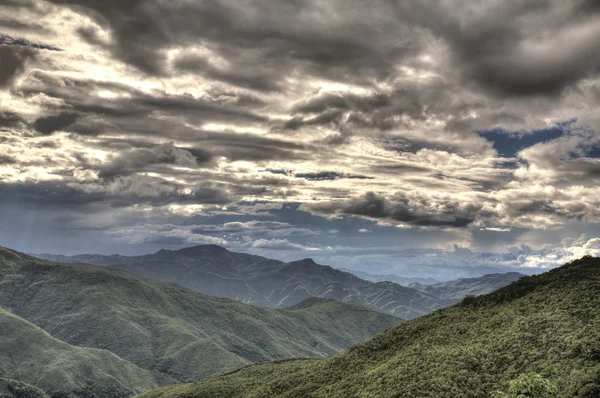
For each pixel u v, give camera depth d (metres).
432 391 81.44
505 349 87.12
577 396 65.50
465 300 121.88
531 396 49.28
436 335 106.62
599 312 87.19
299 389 110.75
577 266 112.12
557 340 83.06
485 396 76.81
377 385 92.56
